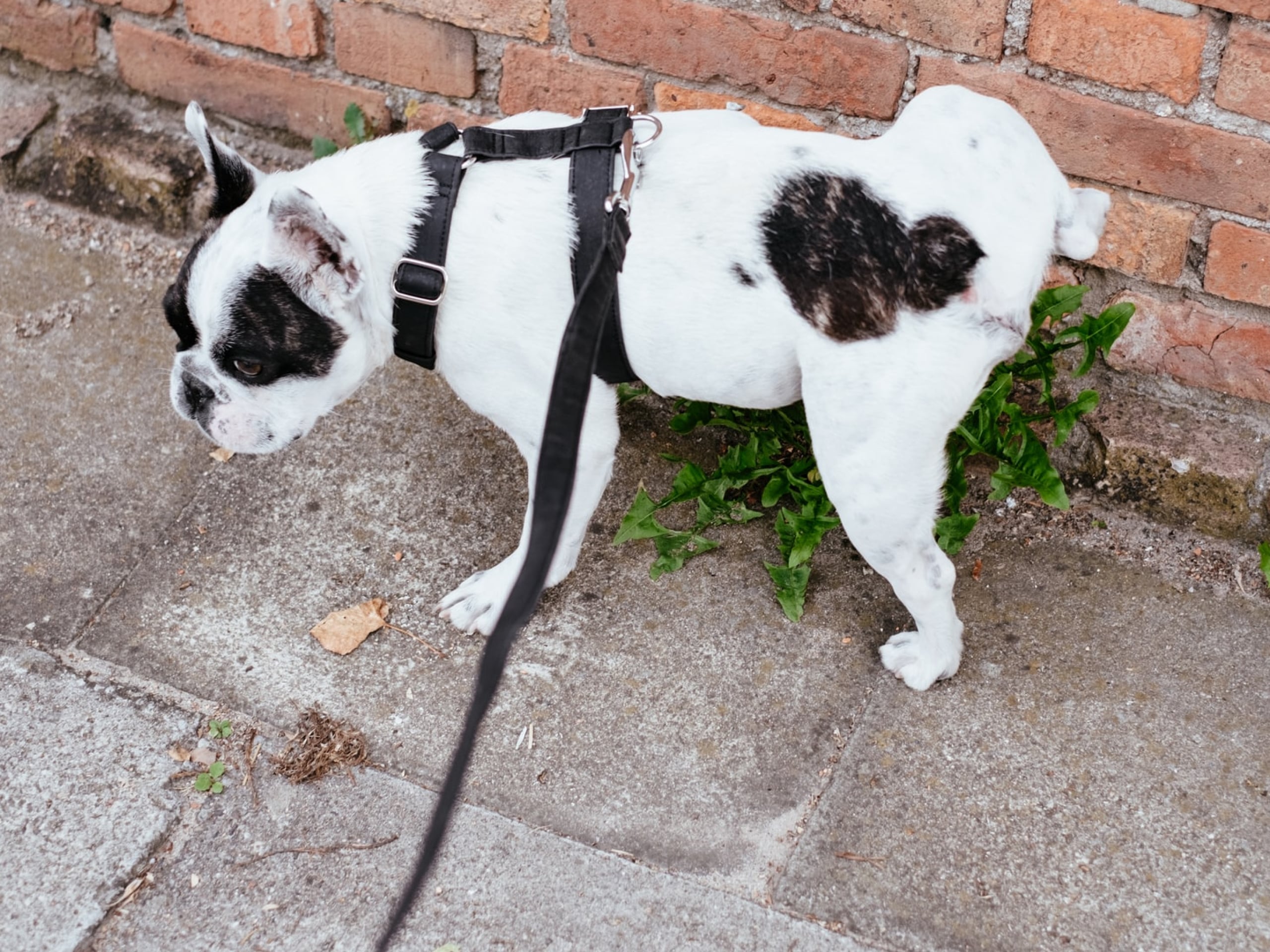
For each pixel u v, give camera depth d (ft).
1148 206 8.70
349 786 7.61
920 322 6.51
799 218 6.58
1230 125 8.16
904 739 7.86
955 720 7.95
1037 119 8.69
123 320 10.49
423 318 7.03
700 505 8.96
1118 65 8.23
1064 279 9.30
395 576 8.82
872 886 7.12
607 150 6.82
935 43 8.65
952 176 6.58
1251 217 8.43
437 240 6.88
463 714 8.01
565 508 4.75
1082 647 8.34
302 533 9.06
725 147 6.82
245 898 7.06
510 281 6.89
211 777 7.57
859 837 7.36
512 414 7.43
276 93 10.94
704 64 9.39
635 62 9.59
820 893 7.09
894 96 9.03
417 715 8.00
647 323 6.88
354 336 7.15
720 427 9.73
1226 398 9.23
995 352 6.67
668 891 7.10
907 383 6.55
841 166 6.64
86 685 8.08
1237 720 7.90
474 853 7.26
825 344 6.64
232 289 6.72
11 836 7.26
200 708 7.99
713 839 7.36
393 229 6.92
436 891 7.07
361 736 7.85
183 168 11.04
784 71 9.20
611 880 7.14
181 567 8.82
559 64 9.82
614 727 7.93
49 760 7.65
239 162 7.22
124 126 11.39
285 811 7.47
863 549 7.30
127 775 7.59
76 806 7.43
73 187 11.28
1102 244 8.98
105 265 10.92
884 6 8.60
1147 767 7.66
